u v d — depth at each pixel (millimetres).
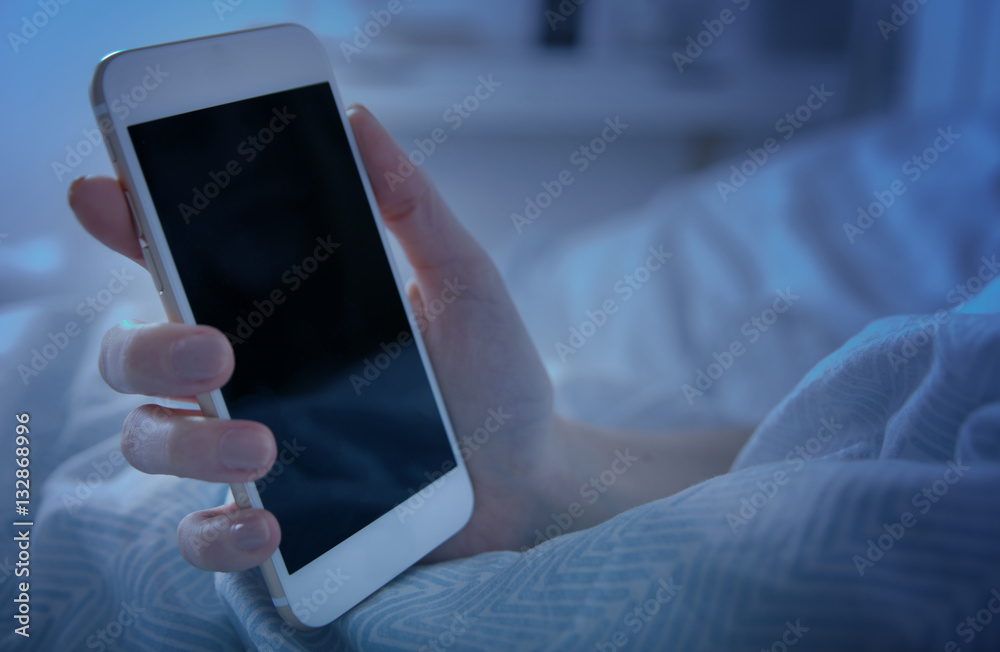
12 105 1463
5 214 1498
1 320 806
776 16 2107
